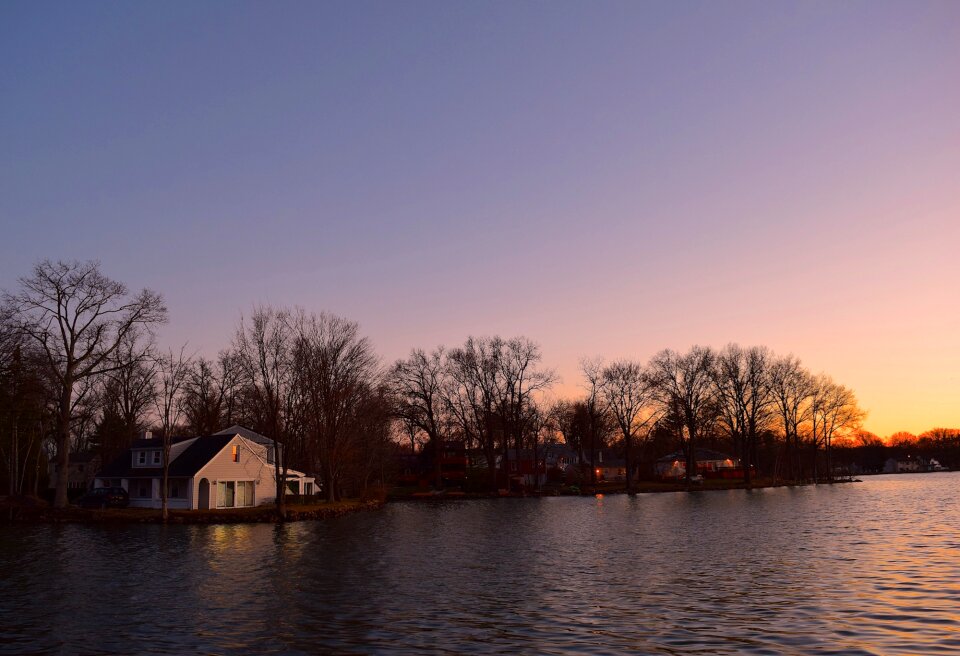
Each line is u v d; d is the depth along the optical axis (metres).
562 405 144.62
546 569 34.84
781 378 131.00
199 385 109.06
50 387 71.69
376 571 35.00
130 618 25.08
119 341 71.06
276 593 29.34
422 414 115.50
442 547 44.88
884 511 67.25
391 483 134.88
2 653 21.00
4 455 82.31
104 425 100.50
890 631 21.25
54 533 55.47
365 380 85.56
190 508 71.12
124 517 63.66
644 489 117.94
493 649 20.39
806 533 48.53
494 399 119.06
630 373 119.31
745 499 95.12
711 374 122.88
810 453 161.88
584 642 20.89
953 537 43.75
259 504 78.38
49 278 67.81
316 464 91.81
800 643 20.20
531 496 112.44
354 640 21.70
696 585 29.44
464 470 132.50
